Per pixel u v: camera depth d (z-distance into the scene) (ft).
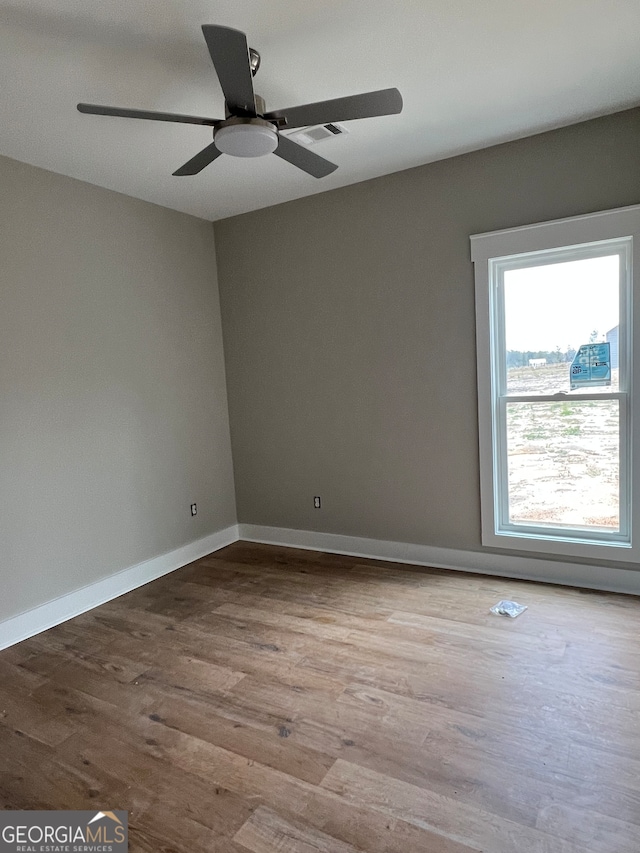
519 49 7.22
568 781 5.67
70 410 10.64
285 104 8.43
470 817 5.29
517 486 11.19
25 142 9.05
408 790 5.68
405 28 6.63
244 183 11.47
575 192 9.73
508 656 8.11
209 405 14.12
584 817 5.22
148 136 9.01
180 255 13.21
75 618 10.44
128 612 10.59
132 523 11.98
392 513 12.50
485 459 11.14
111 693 7.78
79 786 5.98
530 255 10.39
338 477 13.16
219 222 14.10
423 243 11.32
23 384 9.82
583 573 10.45
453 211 10.91
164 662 8.57
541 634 8.69
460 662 8.02
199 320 13.79
